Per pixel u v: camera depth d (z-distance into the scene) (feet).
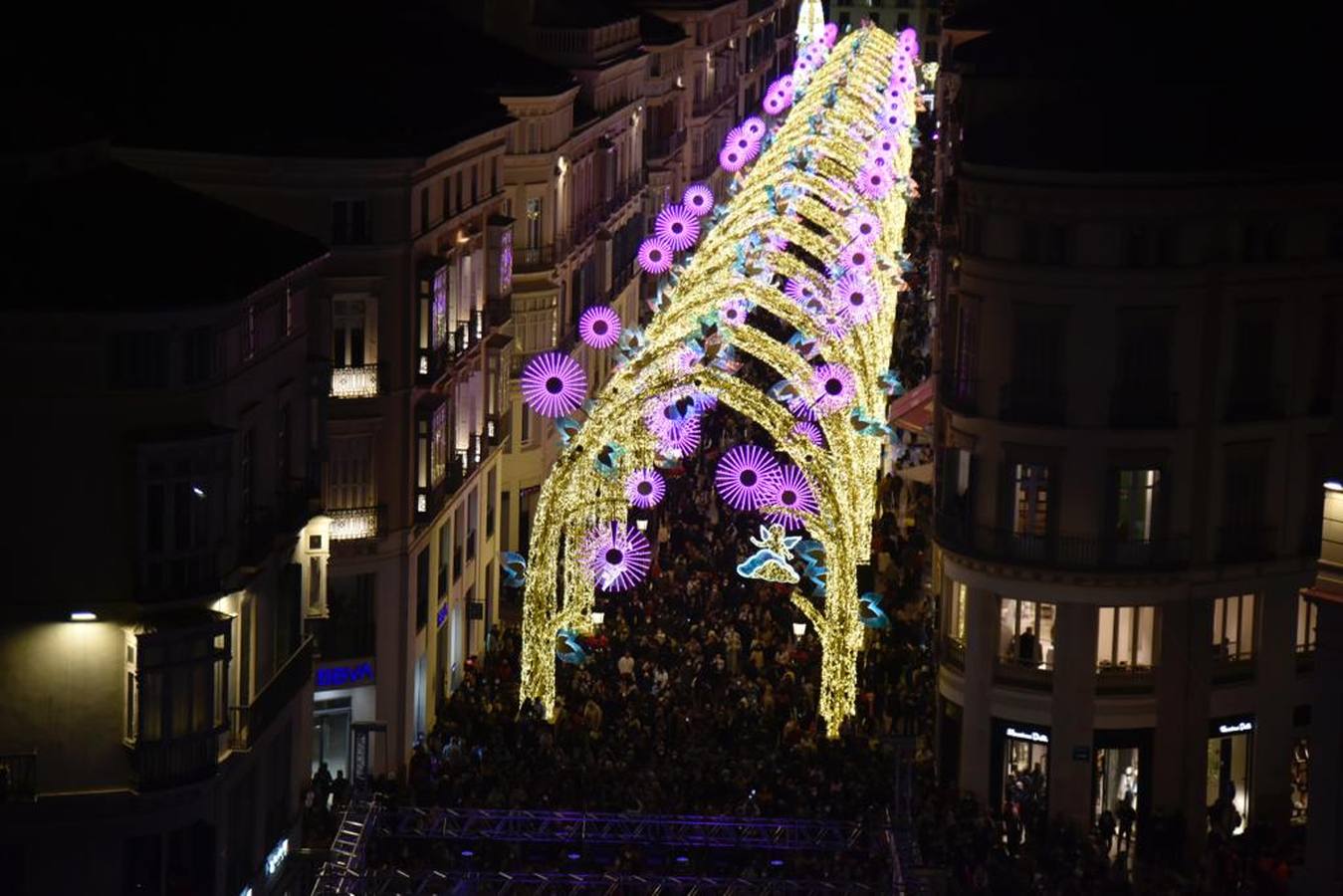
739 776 331.98
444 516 409.08
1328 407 361.92
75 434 260.01
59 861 261.24
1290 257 358.23
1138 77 372.58
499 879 287.28
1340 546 268.21
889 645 417.90
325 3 433.89
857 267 469.98
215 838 269.03
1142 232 351.87
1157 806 357.00
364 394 370.73
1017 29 390.63
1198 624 356.59
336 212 367.04
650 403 402.52
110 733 262.47
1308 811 273.13
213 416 268.82
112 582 261.65
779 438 394.73
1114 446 353.10
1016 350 357.20
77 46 381.81
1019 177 354.33
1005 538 355.77
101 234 273.95
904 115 654.12
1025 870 315.17
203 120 367.66
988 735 360.48
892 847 281.33
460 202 416.46
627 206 642.22
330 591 369.30
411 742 385.91
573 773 330.75
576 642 397.60
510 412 474.90
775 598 442.09
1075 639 353.51
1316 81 373.20
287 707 299.17
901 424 463.83
